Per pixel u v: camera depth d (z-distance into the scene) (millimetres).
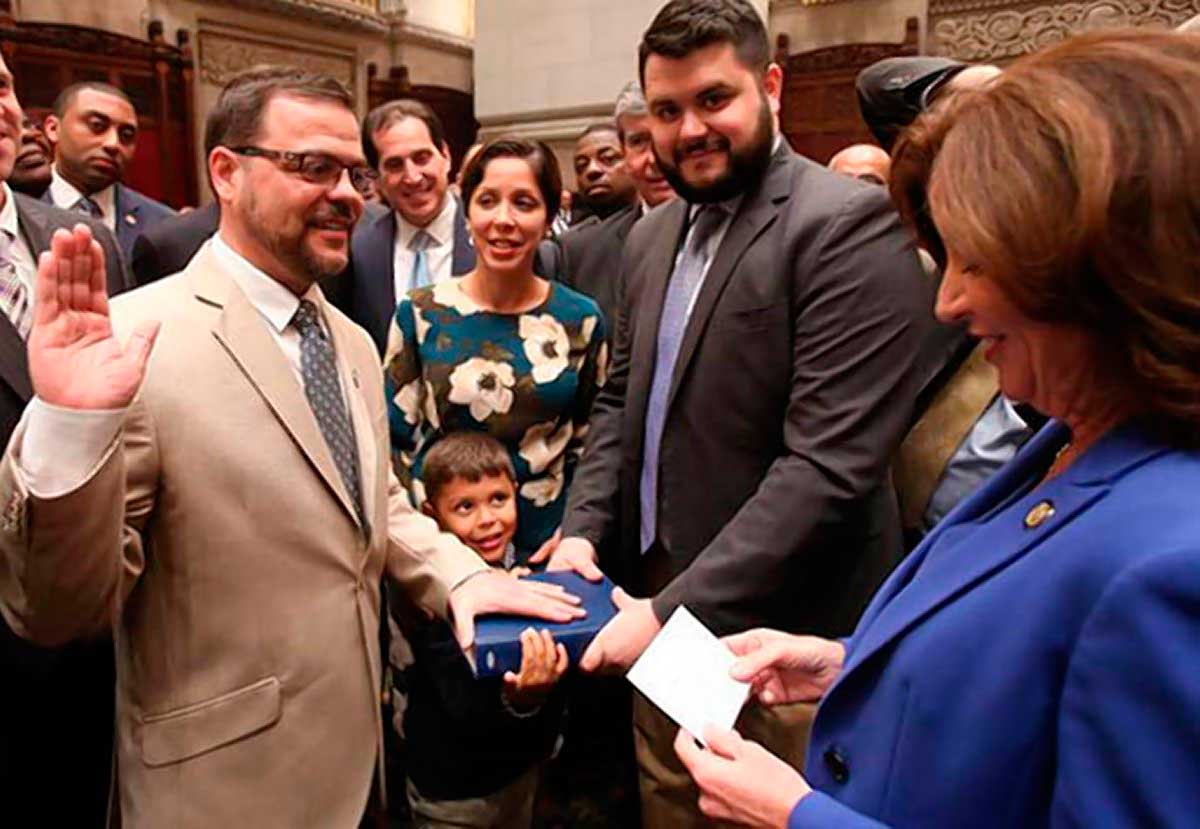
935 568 691
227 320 1150
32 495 902
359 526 1232
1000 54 6336
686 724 910
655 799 1657
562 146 7836
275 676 1153
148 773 1141
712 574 1314
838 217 1330
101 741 1602
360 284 2568
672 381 1481
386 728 2123
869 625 757
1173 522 525
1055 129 535
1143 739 497
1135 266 515
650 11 7320
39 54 6141
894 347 1319
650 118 1437
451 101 8820
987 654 604
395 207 2562
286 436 1159
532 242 1882
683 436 1483
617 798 2127
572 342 1928
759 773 728
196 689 1136
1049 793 584
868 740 696
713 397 1438
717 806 743
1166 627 494
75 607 970
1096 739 519
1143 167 508
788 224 1378
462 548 1438
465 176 1938
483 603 1331
